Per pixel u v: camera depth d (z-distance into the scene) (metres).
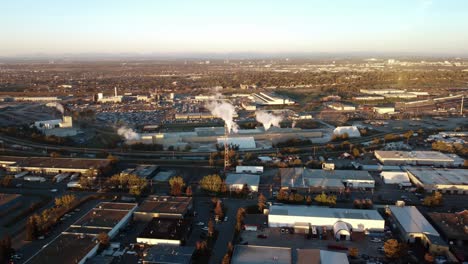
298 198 78.19
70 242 59.75
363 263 56.28
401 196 82.69
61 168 96.81
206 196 83.38
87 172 92.81
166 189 87.12
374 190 86.44
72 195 78.94
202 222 70.62
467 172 93.44
